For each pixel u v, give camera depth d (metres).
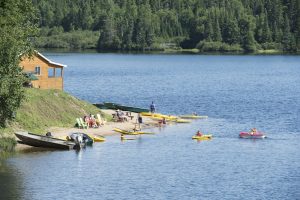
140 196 119.94
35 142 155.38
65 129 174.00
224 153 154.88
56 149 155.50
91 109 194.12
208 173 136.00
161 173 135.62
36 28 150.25
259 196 120.38
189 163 144.38
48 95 184.00
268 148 161.12
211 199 118.38
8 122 162.38
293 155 153.12
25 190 122.38
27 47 148.50
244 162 145.75
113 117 193.50
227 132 183.25
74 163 142.50
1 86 136.38
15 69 140.75
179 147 161.00
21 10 152.25
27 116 169.88
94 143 163.62
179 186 126.31
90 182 128.25
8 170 135.25
